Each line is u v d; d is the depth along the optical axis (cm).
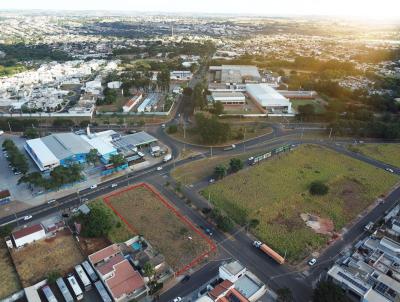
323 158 16950
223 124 18600
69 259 10100
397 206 12525
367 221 12031
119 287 8675
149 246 10594
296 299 8781
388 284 8581
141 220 11962
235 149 17975
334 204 13062
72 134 18238
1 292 8919
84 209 11919
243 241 11000
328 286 8412
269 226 11725
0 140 18988
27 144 17088
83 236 11050
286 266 9944
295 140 19225
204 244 10806
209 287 9000
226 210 12612
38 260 10062
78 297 8675
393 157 17112
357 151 17700
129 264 9469
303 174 15300
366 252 10238
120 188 14062
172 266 9862
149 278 9106
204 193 13700
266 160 16650
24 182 13512
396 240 10856
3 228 10894
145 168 15775
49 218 12056
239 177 15012
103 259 9644
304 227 11688
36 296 8650
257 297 8725
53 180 13425
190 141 18888
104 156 16025
